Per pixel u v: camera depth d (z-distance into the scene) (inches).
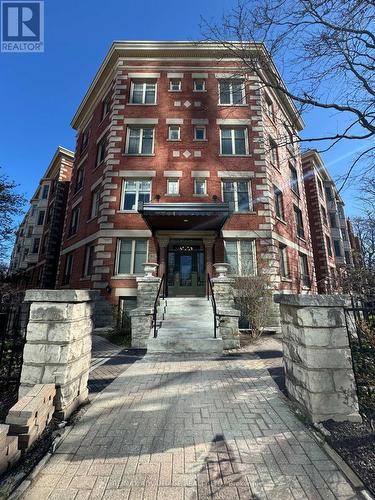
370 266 284.8
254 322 406.9
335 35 229.1
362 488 97.4
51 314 153.9
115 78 677.3
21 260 1299.2
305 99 259.6
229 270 549.0
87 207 672.4
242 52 288.5
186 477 104.7
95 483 101.6
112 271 548.1
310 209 951.6
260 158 603.2
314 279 737.6
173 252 585.6
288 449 122.4
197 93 652.7
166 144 618.2
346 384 145.5
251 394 184.9
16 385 165.3
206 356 295.9
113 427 141.8
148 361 274.8
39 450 119.6
